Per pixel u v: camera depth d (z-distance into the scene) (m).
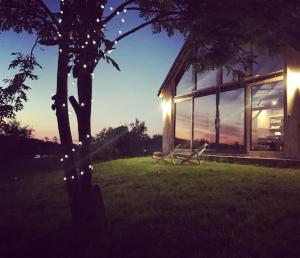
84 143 7.21
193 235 6.41
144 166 15.84
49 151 26.31
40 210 9.90
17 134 24.97
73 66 5.48
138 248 6.15
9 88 6.99
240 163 15.53
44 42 5.43
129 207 8.82
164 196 9.55
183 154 19.36
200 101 19.36
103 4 6.92
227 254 5.48
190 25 8.16
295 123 13.62
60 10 6.67
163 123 21.66
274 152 14.49
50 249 6.68
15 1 7.30
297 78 13.57
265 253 5.38
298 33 13.20
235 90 17.17
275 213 7.17
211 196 9.09
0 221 9.01
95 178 13.80
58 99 7.23
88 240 6.77
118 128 24.58
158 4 8.54
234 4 6.70
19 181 16.31
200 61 8.48
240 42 8.08
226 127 17.88
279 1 6.98
